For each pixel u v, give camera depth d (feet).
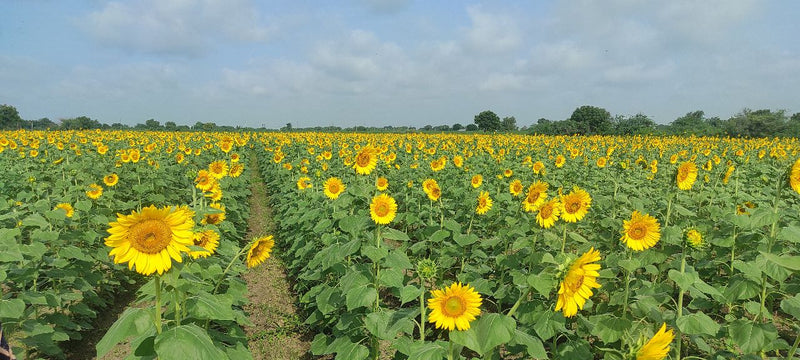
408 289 12.63
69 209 23.32
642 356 7.50
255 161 107.04
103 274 24.56
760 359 12.80
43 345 16.30
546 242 19.10
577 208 18.47
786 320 20.65
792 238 13.94
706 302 19.48
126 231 8.54
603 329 14.71
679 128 195.21
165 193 42.55
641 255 16.85
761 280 14.60
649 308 14.90
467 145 104.94
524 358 15.52
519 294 18.35
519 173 48.32
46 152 63.00
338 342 15.71
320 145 91.50
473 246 23.32
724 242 19.51
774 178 39.65
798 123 167.12
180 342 8.64
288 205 37.45
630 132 194.70
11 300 13.62
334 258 15.71
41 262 18.58
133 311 9.26
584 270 8.80
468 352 19.21
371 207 16.28
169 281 8.96
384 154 57.21
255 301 25.14
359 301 13.28
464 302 9.37
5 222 19.57
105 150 59.82
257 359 19.21
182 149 68.13
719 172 43.70
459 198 33.96
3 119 201.77
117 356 19.36
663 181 42.96
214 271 14.58
